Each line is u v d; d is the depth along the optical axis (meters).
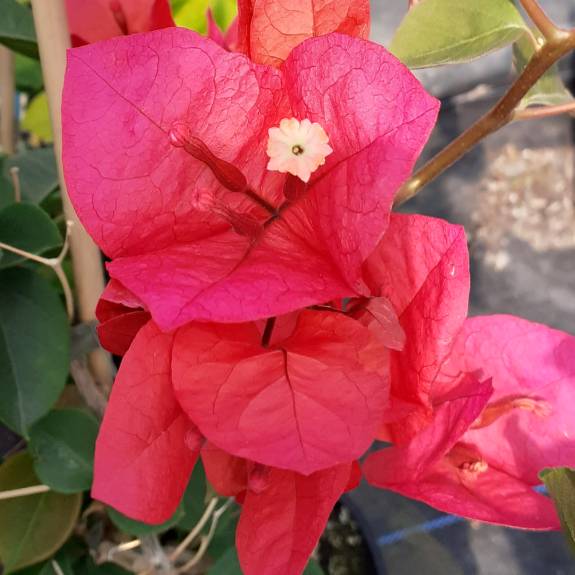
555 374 0.11
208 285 0.08
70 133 0.08
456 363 0.12
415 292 0.09
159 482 0.08
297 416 0.08
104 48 0.08
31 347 0.12
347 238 0.08
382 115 0.08
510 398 0.11
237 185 0.09
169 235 0.09
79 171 0.08
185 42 0.08
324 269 0.09
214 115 0.09
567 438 0.11
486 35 0.11
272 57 0.09
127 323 0.09
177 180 0.09
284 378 0.09
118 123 0.08
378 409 0.09
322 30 0.09
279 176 0.09
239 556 0.09
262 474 0.09
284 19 0.09
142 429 0.08
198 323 0.09
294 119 0.08
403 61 0.11
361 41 0.08
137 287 0.08
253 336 0.09
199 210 0.09
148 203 0.09
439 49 0.11
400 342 0.09
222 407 0.08
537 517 0.10
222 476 0.10
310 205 0.09
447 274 0.09
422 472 0.10
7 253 0.12
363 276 0.10
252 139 0.09
